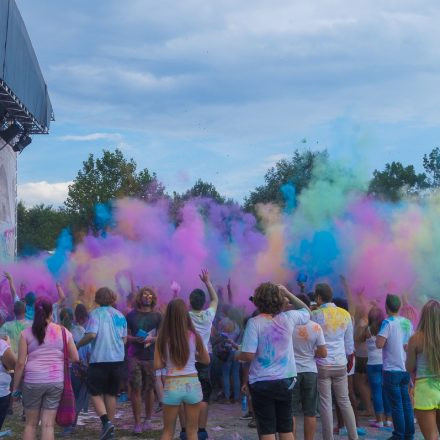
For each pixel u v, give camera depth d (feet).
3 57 49.73
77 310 29.07
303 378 21.43
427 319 18.86
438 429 19.63
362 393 29.86
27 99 62.85
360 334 28.71
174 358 19.94
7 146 71.56
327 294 23.29
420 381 18.90
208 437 26.21
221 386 35.86
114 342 25.18
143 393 32.24
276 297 19.17
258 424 18.84
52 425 20.63
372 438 25.32
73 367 26.32
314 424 21.44
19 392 32.50
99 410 24.70
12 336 28.63
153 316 27.27
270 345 18.84
